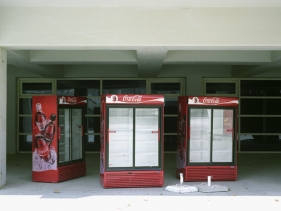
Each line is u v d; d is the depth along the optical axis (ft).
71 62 33.22
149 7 24.20
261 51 32.55
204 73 44.01
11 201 21.18
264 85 45.29
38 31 24.18
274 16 24.22
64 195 22.67
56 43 24.21
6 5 24.07
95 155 42.78
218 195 22.93
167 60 32.71
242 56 32.60
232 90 45.16
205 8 24.26
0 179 24.77
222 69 44.09
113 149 24.95
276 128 45.34
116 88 44.50
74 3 23.75
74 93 44.47
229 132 28.07
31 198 21.90
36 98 26.99
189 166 27.09
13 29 24.14
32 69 37.14
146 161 25.21
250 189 24.82
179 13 24.17
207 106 27.30
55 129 26.55
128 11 24.17
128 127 25.12
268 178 28.96
